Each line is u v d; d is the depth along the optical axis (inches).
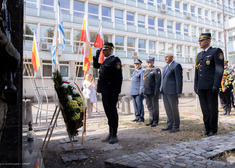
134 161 107.6
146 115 324.8
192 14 1247.5
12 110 69.7
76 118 128.9
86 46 304.8
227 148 123.7
